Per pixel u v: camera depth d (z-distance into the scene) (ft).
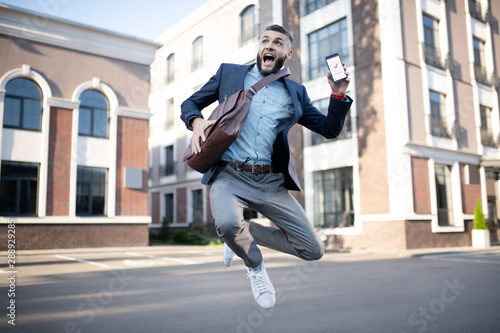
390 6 51.83
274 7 64.69
